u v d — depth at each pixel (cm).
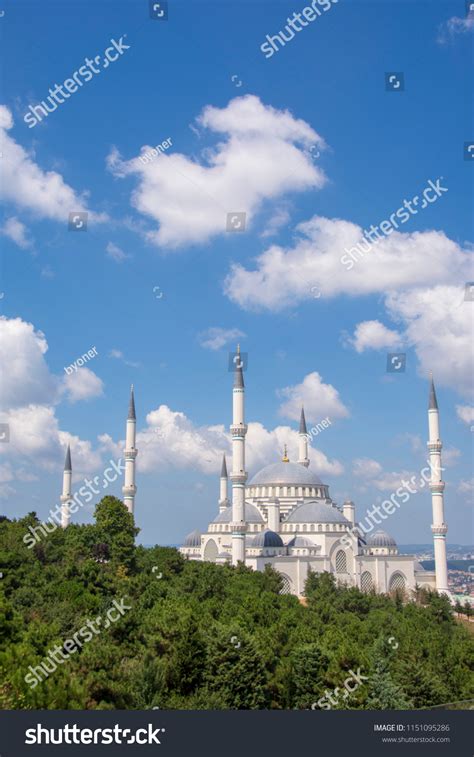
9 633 8906
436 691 11069
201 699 9031
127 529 17988
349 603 18925
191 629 10025
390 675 10738
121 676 8700
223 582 17150
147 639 10112
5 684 7281
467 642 13662
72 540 17088
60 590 12044
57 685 7438
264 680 10019
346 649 10744
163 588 14188
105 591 13000
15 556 13375
